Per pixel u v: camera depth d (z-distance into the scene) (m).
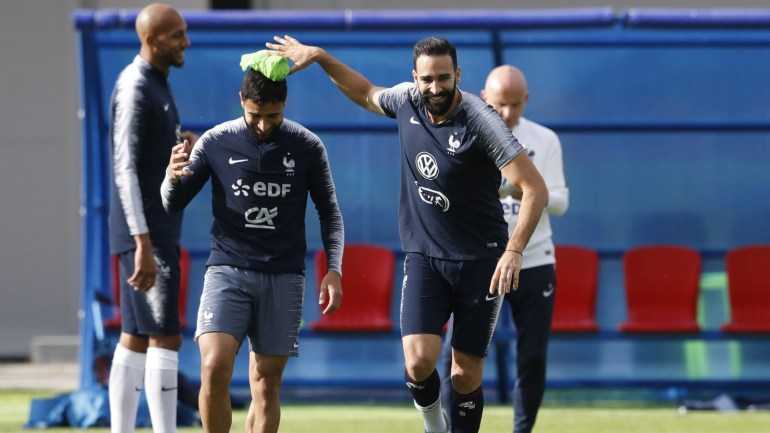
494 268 22.52
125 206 24.59
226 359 21.61
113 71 39.44
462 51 39.62
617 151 41.00
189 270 40.59
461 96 21.89
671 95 40.56
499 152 21.47
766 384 40.06
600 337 38.00
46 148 51.09
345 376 40.75
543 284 26.47
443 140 21.83
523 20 36.97
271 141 22.03
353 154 41.31
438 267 22.55
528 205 21.27
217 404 21.72
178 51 25.44
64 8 51.06
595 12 36.81
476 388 23.45
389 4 49.41
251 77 21.59
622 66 40.38
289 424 33.47
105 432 31.44
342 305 39.88
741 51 40.09
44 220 51.06
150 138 24.98
